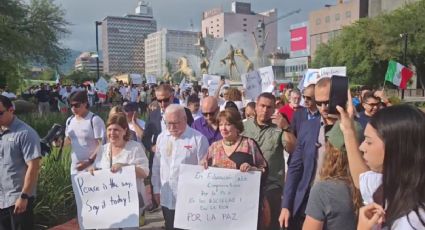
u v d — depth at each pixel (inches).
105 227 173.2
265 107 192.1
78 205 175.8
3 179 170.1
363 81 2170.3
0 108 164.7
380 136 78.2
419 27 1910.7
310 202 115.4
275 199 185.0
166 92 250.5
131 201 173.8
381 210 78.7
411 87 2233.0
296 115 230.8
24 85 1521.9
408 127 75.0
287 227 153.0
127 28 4153.5
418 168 73.7
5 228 175.5
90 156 229.8
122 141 181.6
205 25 4069.9
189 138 179.8
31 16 1363.2
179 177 165.8
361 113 249.6
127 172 174.4
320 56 2940.5
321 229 113.9
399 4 3383.4
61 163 288.5
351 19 4350.4
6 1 1252.5
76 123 231.8
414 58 2012.8
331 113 118.3
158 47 3880.4
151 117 271.1
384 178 77.7
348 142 110.0
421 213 72.4
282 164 192.5
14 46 1144.8
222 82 515.5
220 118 168.9
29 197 171.9
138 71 4185.5
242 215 162.4
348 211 110.3
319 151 145.1
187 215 164.4
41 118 627.8
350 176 112.1
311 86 218.5
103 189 175.0
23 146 168.2
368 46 2081.7
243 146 169.5
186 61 2031.3
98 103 1051.3
